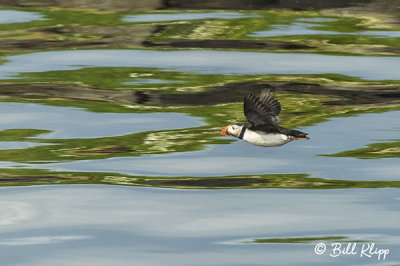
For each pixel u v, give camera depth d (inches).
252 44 1024.9
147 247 498.3
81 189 593.9
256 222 536.1
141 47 1008.2
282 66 936.9
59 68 922.7
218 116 778.8
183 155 674.8
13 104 804.6
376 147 688.4
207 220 539.2
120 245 501.0
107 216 546.0
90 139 713.6
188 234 517.0
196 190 595.5
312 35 1064.8
